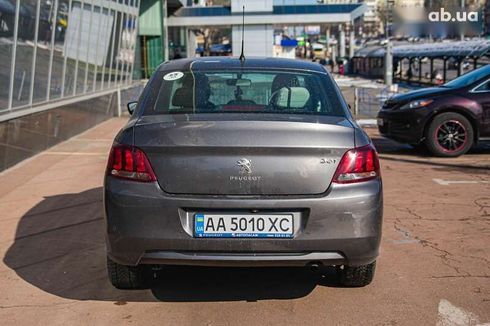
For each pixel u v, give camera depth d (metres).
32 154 9.68
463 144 9.76
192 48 50.84
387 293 4.08
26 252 5.02
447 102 9.66
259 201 3.40
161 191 3.46
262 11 40.09
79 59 13.53
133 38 20.64
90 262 4.77
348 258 3.53
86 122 13.48
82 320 3.70
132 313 3.80
